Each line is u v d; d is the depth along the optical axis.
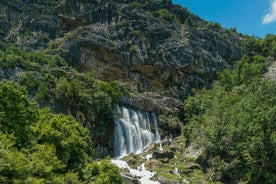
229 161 54.19
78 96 65.44
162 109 83.69
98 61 86.06
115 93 73.12
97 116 67.38
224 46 118.94
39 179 26.67
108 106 68.56
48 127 35.25
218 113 61.22
